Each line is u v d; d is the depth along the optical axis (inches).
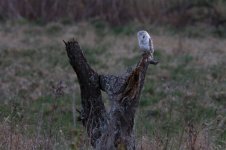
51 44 1184.8
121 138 453.1
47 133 538.0
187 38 1267.2
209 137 545.3
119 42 1219.2
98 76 464.8
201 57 1099.3
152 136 561.0
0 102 821.9
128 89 452.8
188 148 514.9
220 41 1259.8
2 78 976.9
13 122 553.6
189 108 770.2
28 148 505.0
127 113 454.3
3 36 1242.6
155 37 1250.6
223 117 708.7
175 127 684.1
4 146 514.3
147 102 853.8
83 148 486.9
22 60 1079.0
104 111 466.3
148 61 452.8
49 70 1018.1
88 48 1152.8
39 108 776.9
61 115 657.0
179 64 1049.5
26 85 933.2
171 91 868.6
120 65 1055.6
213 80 947.3
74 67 463.5
